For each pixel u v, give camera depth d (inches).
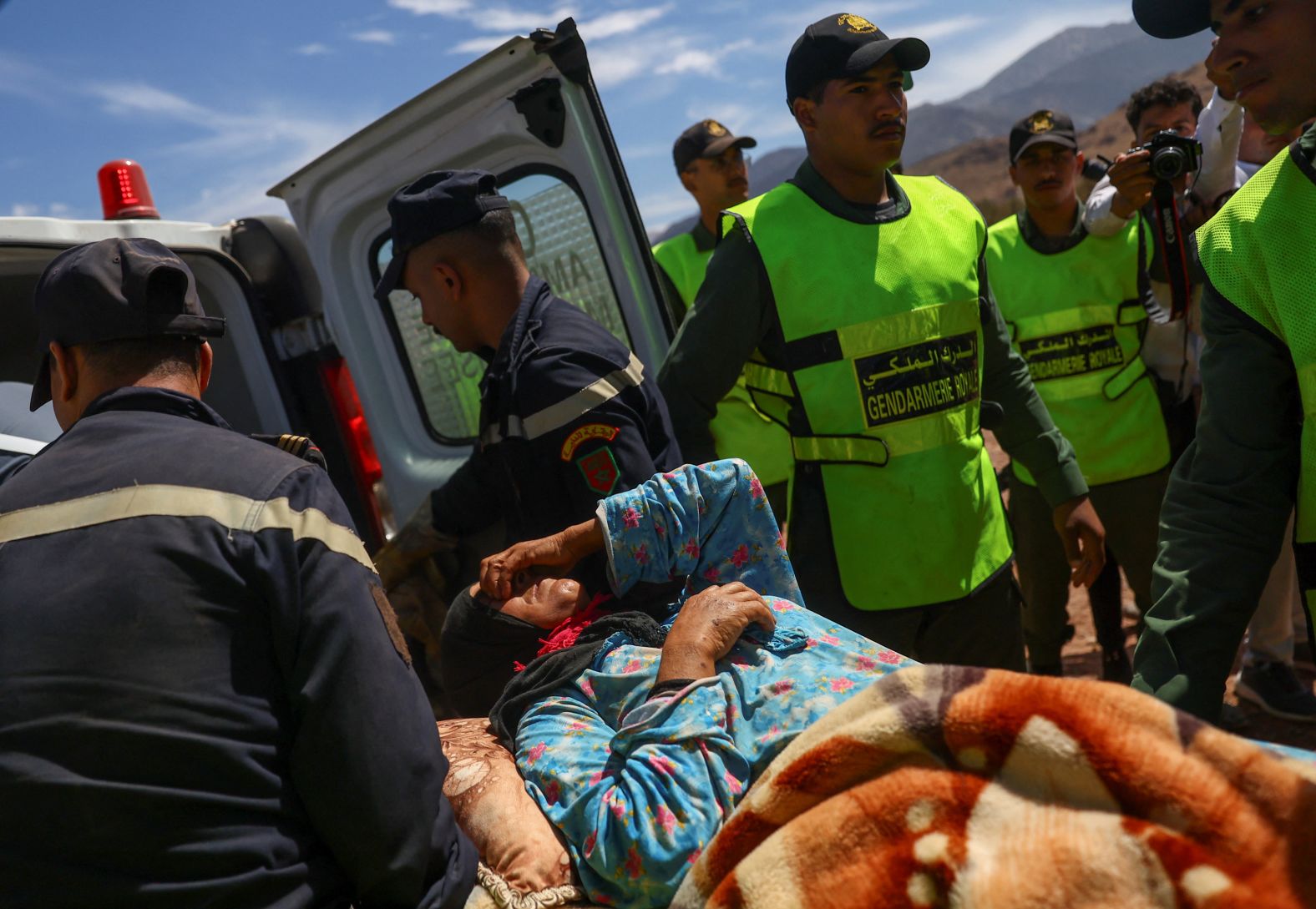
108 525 54.4
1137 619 188.1
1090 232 150.7
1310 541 67.5
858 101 102.0
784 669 67.4
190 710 52.6
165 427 59.1
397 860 56.1
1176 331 150.6
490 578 82.0
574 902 61.4
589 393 90.6
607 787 63.6
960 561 107.3
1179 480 72.0
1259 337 67.5
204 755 52.5
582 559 85.3
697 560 80.4
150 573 53.3
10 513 55.9
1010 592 113.3
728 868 51.7
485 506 115.6
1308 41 62.5
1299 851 40.1
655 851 59.5
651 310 119.2
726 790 61.8
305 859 55.4
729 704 65.8
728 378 107.4
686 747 63.2
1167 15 69.9
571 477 90.8
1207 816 41.3
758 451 162.4
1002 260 157.6
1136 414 151.0
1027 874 42.2
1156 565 71.8
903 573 106.0
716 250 109.0
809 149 108.0
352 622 56.1
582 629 77.0
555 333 93.7
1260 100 64.9
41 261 122.9
